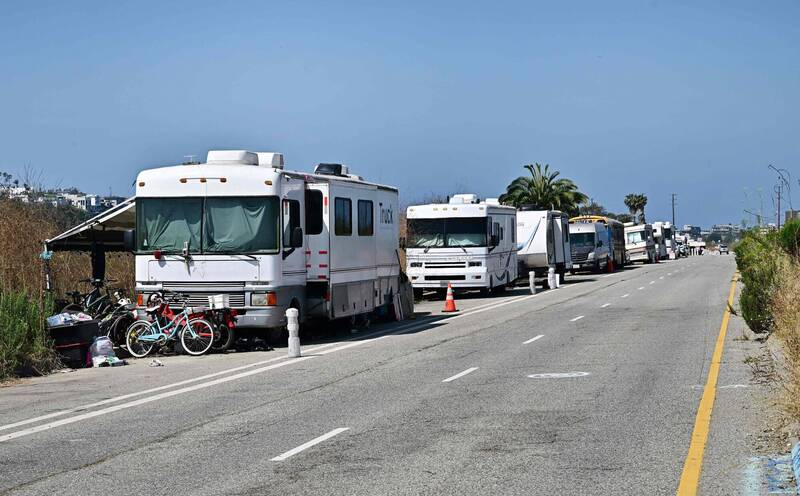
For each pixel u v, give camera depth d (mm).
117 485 11016
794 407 13695
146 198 26734
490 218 49344
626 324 32031
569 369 20797
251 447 13055
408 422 14719
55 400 18047
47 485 11062
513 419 14789
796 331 19609
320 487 10695
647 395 16922
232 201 26406
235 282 26141
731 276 68688
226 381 20203
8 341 21891
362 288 31734
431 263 49000
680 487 10430
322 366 22531
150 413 16156
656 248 120000
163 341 25703
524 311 39719
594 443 12867
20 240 29938
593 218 86625
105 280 28906
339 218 29562
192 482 11078
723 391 17172
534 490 10398
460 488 10539
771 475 10898
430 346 26625
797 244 35219
